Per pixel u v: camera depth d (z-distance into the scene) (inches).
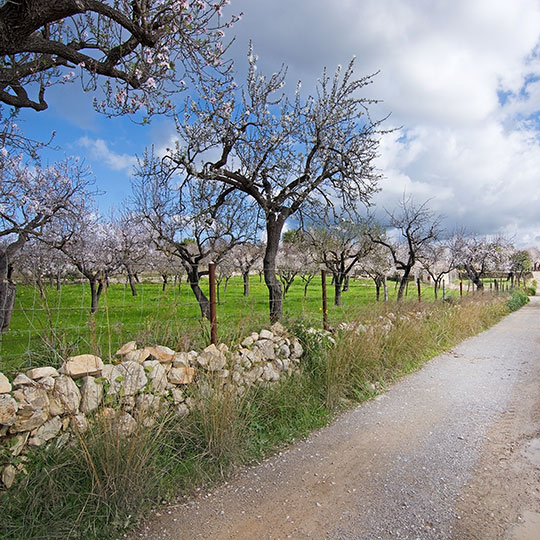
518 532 97.5
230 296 577.0
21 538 94.3
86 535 98.8
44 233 514.9
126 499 107.0
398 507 109.8
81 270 568.4
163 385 147.3
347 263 863.7
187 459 131.0
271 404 169.5
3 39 109.2
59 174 555.8
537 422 171.6
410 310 359.6
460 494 115.7
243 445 140.4
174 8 129.6
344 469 132.6
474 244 933.2
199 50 146.5
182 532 101.4
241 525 103.7
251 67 303.4
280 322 228.2
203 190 342.6
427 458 139.3
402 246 944.3
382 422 173.2
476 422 172.4
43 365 137.1
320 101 316.2
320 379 195.3
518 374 254.4
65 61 157.2
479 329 451.8
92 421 122.2
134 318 308.8
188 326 186.5
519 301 859.4
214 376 158.6
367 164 329.1
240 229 454.6
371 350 228.8
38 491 104.0
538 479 123.1
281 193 306.0
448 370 263.1
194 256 454.3
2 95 149.5
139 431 118.0
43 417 114.7
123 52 136.8
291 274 855.1
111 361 143.5
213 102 288.5
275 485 123.3
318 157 315.3
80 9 111.1
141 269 646.5
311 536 98.3
